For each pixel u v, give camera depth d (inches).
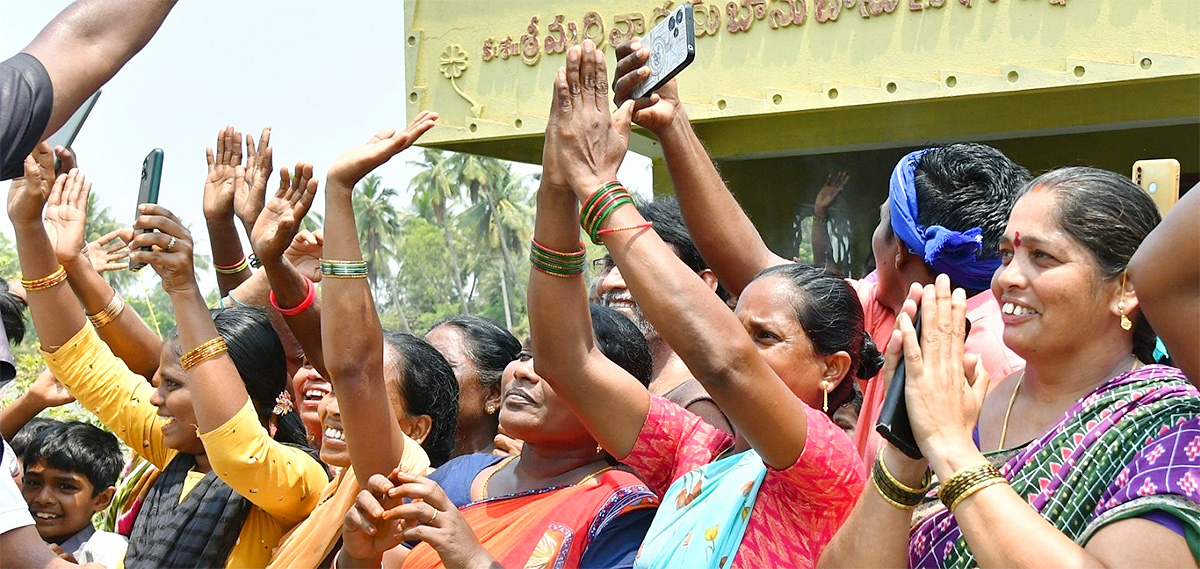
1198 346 67.2
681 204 111.8
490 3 283.1
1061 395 78.2
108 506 169.6
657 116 106.3
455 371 135.3
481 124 281.1
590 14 267.9
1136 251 70.8
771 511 85.9
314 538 111.3
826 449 83.7
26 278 138.7
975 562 75.3
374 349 100.7
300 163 125.0
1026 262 77.2
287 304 129.0
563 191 88.7
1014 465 74.5
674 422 96.9
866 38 238.4
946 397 70.4
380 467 103.1
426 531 91.3
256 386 129.3
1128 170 256.4
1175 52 207.3
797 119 270.5
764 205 285.7
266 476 117.3
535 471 105.0
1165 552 64.6
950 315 72.2
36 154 134.0
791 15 246.2
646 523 97.2
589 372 93.4
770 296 96.4
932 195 106.9
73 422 170.9
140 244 116.6
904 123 257.6
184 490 131.5
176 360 130.6
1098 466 70.9
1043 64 220.1
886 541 74.4
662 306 81.5
